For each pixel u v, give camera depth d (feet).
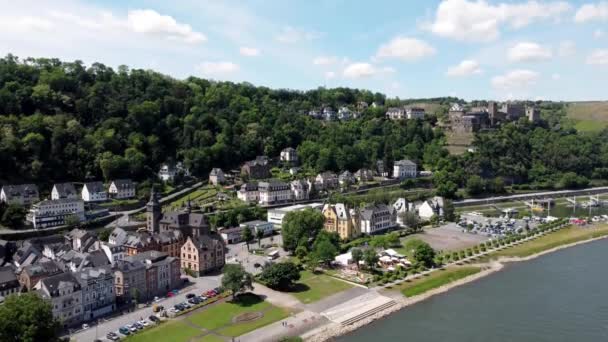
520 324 476.13
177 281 574.56
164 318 474.08
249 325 461.78
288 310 501.15
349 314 497.87
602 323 476.13
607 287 584.40
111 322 467.11
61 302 451.94
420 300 548.72
